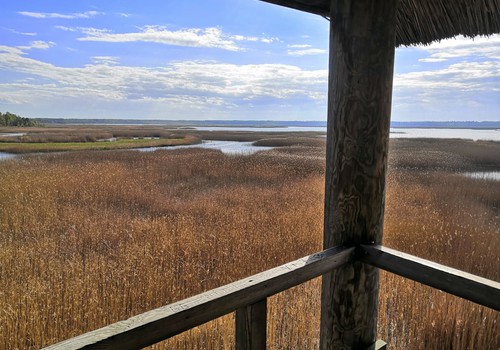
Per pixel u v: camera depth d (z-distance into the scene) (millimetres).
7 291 2861
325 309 1237
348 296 1165
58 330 2506
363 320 1193
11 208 6027
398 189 8031
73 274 3227
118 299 2846
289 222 5254
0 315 2461
